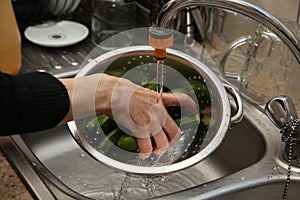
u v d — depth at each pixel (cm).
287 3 125
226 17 132
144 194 115
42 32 147
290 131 100
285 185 101
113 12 146
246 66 122
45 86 86
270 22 88
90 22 156
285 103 100
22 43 145
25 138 122
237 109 103
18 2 146
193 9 134
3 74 83
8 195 96
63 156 124
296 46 89
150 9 148
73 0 152
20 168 101
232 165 121
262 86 124
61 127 128
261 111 119
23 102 83
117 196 115
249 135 116
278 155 106
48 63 137
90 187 117
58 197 99
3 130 84
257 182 100
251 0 129
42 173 105
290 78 121
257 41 119
